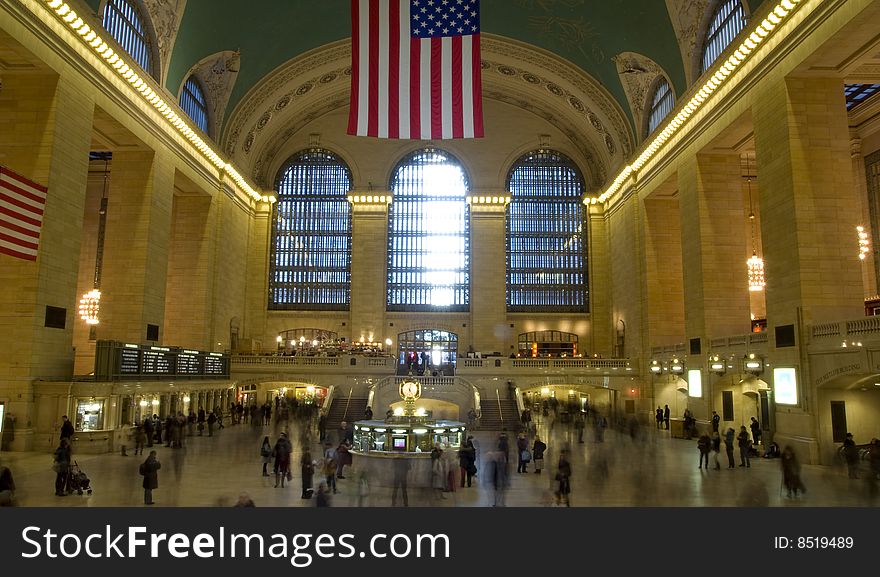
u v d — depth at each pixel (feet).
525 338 150.92
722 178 96.58
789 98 72.08
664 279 118.93
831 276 68.85
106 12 81.87
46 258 69.51
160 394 86.53
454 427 58.23
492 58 131.13
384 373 119.75
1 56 67.82
